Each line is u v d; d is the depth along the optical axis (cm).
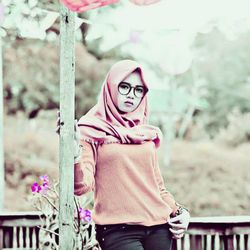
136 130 320
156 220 314
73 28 292
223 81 2358
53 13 425
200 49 2362
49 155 1775
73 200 290
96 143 312
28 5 420
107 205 311
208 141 2291
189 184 1867
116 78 322
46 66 1802
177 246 442
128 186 311
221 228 438
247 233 441
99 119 318
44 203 436
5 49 1750
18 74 1788
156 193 318
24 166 1717
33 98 1825
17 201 1639
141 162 315
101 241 313
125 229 309
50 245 429
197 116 2356
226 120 2325
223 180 1877
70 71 291
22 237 468
